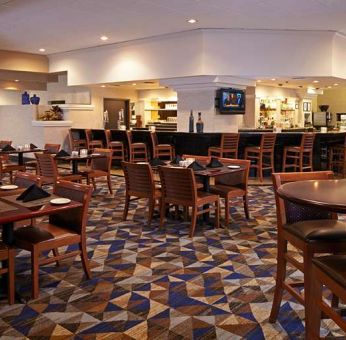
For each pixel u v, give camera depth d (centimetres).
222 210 586
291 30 874
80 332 262
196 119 964
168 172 470
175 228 496
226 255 403
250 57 883
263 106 1298
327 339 228
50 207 293
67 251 410
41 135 1132
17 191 369
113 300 306
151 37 954
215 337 257
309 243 228
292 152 892
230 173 509
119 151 1019
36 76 1291
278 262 268
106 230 488
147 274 356
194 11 731
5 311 288
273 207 606
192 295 315
